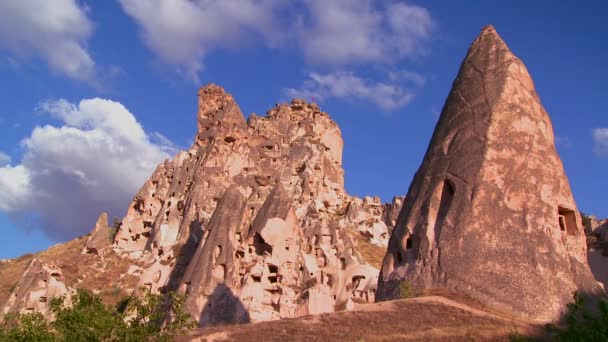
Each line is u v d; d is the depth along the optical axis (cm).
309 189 8800
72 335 2503
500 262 3503
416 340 2848
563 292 3419
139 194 8219
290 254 5391
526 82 4178
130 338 2514
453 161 3919
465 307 3325
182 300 2777
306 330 3134
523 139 3906
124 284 6512
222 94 9538
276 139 9762
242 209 5562
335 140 11125
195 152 8450
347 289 5803
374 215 9450
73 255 7656
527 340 2402
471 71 4269
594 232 4762
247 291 4938
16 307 5503
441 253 3638
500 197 3712
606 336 1738
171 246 6838
